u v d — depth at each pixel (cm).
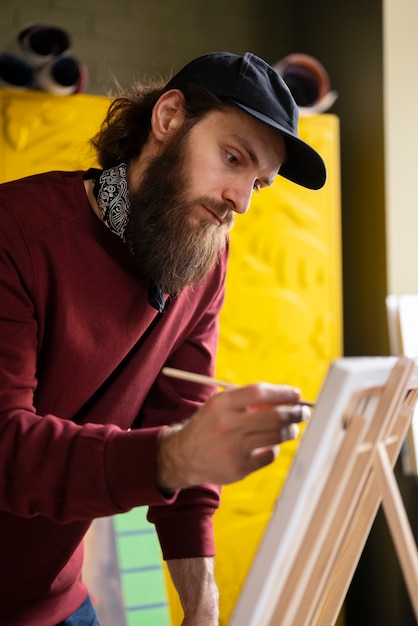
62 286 142
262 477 310
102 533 269
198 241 146
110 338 150
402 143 327
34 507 115
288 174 159
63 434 113
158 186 145
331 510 104
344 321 350
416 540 319
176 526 169
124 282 150
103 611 260
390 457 134
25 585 158
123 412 160
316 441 94
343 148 350
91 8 342
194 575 168
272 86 145
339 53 351
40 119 287
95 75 342
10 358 131
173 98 149
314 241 318
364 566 343
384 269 327
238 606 95
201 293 172
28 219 139
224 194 143
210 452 103
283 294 315
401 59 327
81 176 150
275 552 94
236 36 366
